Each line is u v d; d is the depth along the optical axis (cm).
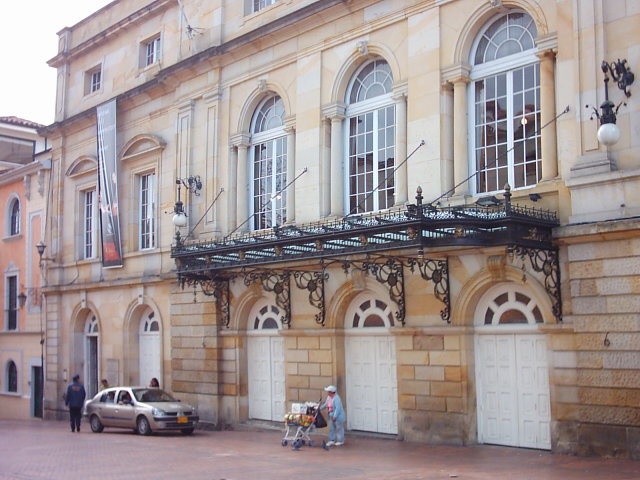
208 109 2359
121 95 2692
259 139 2236
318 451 1619
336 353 1888
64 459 1617
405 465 1376
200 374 2266
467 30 1702
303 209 2014
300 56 2072
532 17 1602
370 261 1711
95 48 3038
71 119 3022
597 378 1390
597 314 1396
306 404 1695
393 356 1802
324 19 2000
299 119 2055
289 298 2009
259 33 2150
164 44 2658
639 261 1347
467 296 1619
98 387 2794
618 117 1402
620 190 1385
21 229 3450
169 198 2505
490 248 1560
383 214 1658
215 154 2314
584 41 1458
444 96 1730
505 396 1580
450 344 1642
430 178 1728
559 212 1490
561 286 1466
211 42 2386
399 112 1823
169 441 1906
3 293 3547
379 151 1897
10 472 1453
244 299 2153
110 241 2698
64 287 2997
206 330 2255
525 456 1442
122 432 2228
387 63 1909
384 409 1808
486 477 1214
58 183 3116
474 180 1692
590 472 1230
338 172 1956
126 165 2731
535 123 1602
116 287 2720
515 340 1575
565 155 1488
